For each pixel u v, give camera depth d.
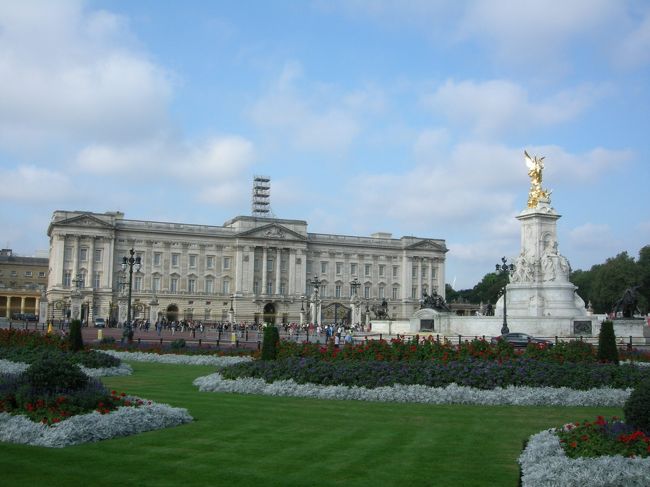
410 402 28.33
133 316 164.25
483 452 19.08
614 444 16.70
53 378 21.78
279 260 179.38
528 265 76.00
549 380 29.30
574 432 18.20
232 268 176.00
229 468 16.91
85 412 20.73
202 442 19.73
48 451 18.19
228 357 48.31
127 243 165.62
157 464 17.14
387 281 193.88
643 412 17.36
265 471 16.69
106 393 22.28
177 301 168.88
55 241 157.62
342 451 18.95
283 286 180.25
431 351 34.50
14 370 36.78
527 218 77.31
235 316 172.12
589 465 15.61
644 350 53.69
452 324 77.31
